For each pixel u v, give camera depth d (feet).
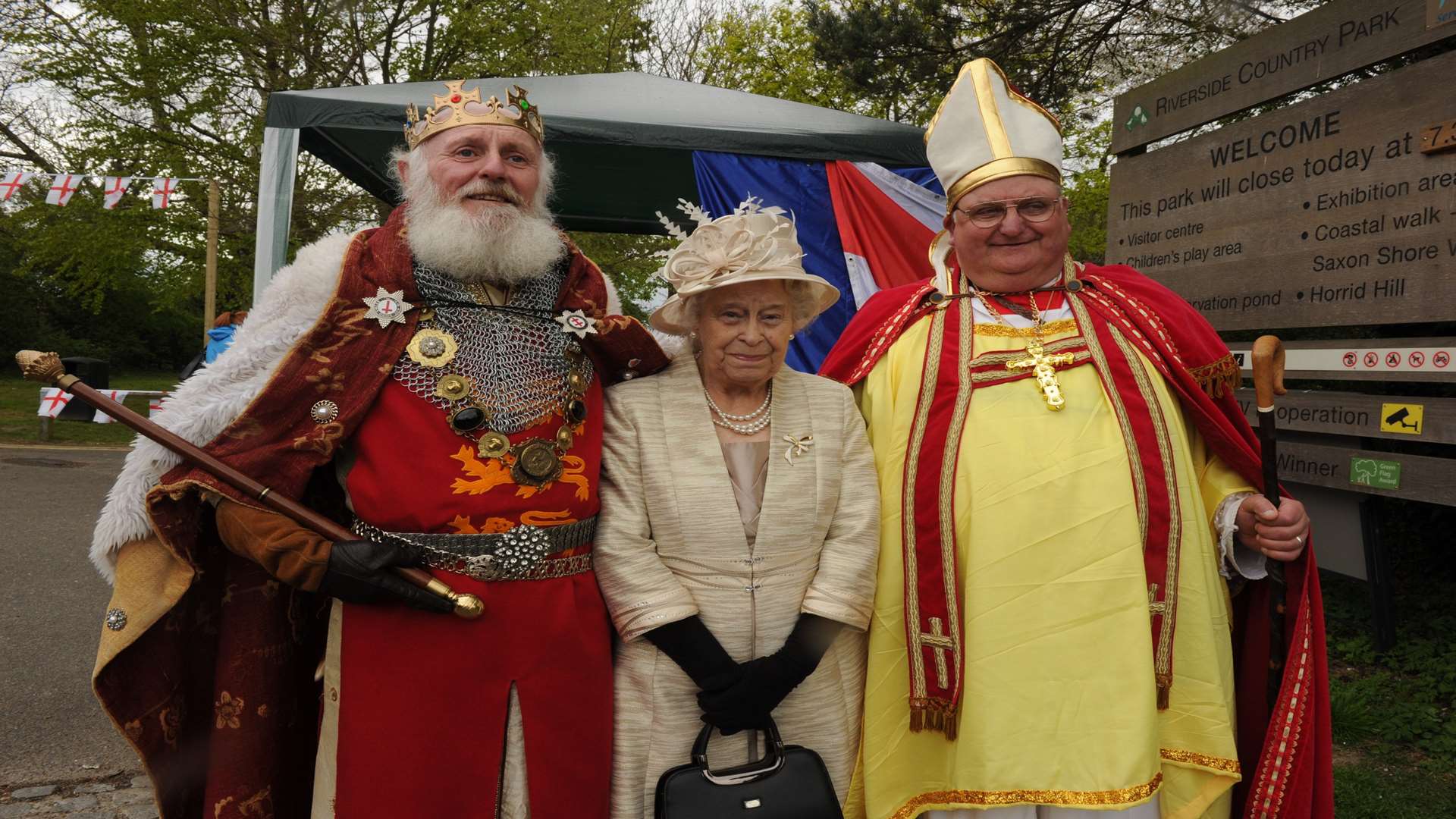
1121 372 6.91
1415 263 12.07
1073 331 7.11
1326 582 16.26
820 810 6.02
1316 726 6.93
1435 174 11.79
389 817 5.73
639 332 6.82
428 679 5.79
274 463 5.89
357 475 5.98
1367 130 12.72
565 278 6.81
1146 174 17.15
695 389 6.65
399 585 5.66
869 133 16.02
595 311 6.79
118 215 43.70
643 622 6.08
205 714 6.84
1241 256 14.96
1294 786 6.83
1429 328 13.80
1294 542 6.63
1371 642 13.83
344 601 5.77
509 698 5.93
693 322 6.64
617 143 15.15
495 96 6.50
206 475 5.84
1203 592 6.69
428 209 6.26
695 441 6.46
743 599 6.28
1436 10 11.83
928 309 7.55
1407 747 11.07
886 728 6.89
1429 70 11.84
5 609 15.57
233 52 42.45
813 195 15.62
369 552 5.66
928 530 6.86
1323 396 13.84
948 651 6.73
